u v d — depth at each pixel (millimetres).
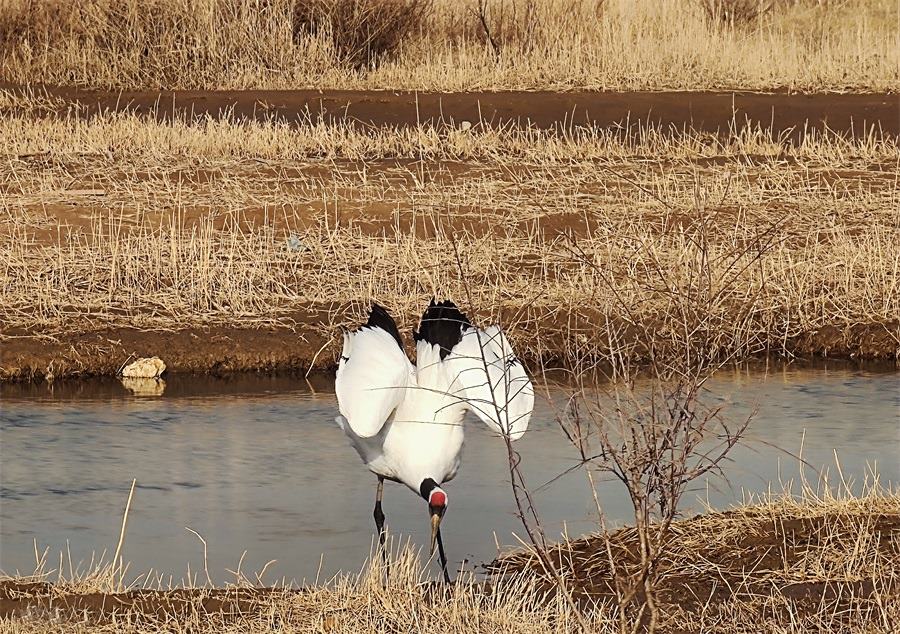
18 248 44719
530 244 46031
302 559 24672
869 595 21750
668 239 43750
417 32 79188
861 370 38438
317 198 51344
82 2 74188
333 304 40750
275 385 36969
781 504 26109
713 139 62500
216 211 49406
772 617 21375
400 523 26828
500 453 31156
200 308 40281
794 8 89438
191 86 72312
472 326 23797
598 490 28531
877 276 42844
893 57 75750
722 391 35781
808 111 66688
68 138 59844
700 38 77000
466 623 20859
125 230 47219
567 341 24812
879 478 28453
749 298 40062
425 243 45719
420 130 60938
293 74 73500
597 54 75625
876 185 54469
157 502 27641
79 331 38375
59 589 22234
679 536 24672
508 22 79562
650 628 19297
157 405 34781
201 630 20516
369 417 23094
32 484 28500
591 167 56562
